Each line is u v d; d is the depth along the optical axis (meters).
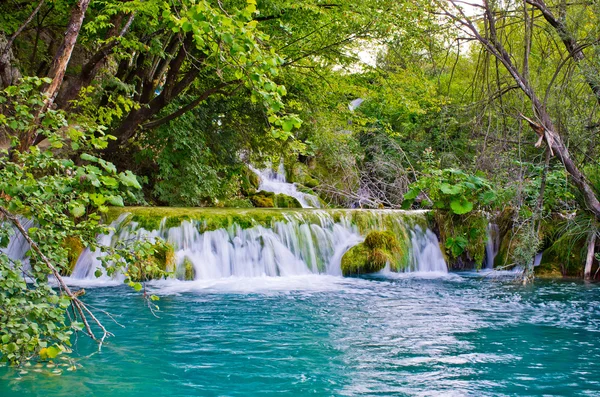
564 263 11.41
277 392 4.25
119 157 15.34
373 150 22.86
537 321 6.90
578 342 5.86
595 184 10.51
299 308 7.62
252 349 5.46
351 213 12.59
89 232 3.94
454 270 12.55
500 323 6.77
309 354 5.31
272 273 10.97
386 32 10.93
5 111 4.55
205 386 4.37
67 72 12.60
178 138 14.77
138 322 6.55
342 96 14.84
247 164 19.83
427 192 14.93
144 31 10.63
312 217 12.02
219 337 5.92
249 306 7.71
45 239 3.82
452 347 5.61
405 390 4.32
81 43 11.37
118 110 7.97
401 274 11.66
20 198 3.77
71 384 4.28
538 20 10.09
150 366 4.84
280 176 22.67
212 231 10.75
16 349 3.32
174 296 8.41
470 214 12.90
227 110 16.16
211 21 3.48
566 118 9.70
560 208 12.58
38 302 3.58
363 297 8.61
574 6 9.45
